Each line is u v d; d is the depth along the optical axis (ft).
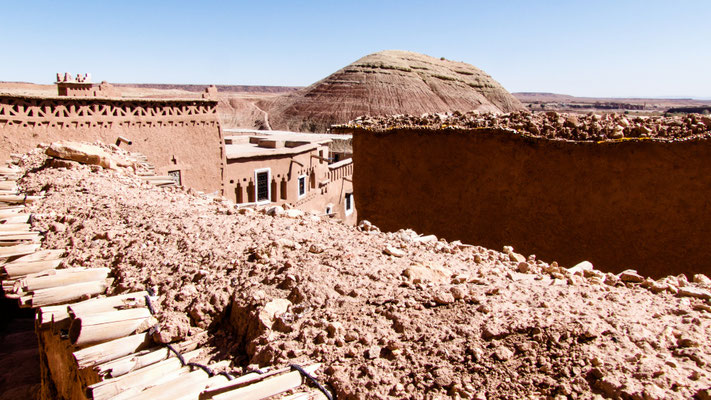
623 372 10.34
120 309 14.60
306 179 78.33
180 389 11.50
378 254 17.65
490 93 299.99
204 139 58.08
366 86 251.19
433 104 250.98
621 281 16.02
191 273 16.58
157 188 31.91
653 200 24.13
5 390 28.84
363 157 34.01
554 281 15.42
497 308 13.01
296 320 13.33
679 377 10.02
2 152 40.83
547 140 26.61
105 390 11.52
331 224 23.04
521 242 28.27
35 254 19.54
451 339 11.94
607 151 24.93
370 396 10.51
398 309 13.21
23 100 42.01
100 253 19.42
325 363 11.83
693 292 14.32
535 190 27.37
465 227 30.35
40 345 22.16
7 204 26.53
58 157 34.50
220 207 25.95
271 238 19.21
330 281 14.93
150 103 51.78
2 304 39.86
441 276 15.62
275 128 248.11
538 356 11.12
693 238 23.41
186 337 13.93
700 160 22.84
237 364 12.81
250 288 15.03
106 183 30.50
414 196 32.19
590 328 11.67
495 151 28.58
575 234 26.40
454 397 10.32
